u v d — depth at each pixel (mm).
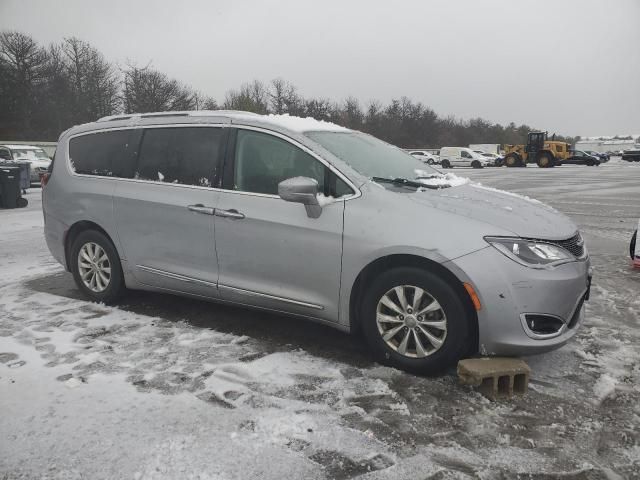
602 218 11383
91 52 48500
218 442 2691
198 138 4383
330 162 3768
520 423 2918
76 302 5031
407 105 78625
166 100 46688
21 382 3354
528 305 3203
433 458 2592
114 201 4703
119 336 4145
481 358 3305
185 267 4355
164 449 2631
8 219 11406
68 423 2867
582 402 3162
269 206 3885
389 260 3520
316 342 4051
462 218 3355
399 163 4352
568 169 39469
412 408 3064
